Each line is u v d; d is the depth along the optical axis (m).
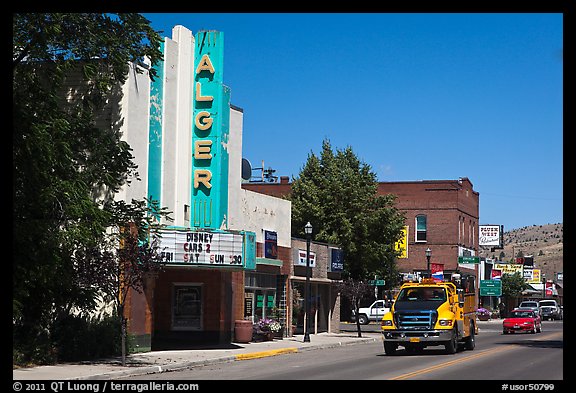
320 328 46.31
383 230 50.97
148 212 26.56
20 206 22.88
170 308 34.06
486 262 90.12
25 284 23.27
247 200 36.31
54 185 22.66
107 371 21.55
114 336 26.28
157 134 29.86
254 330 36.44
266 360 28.19
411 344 30.38
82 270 23.16
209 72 32.06
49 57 23.72
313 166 54.81
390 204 52.72
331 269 46.00
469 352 31.48
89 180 24.78
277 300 40.22
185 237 28.95
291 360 28.12
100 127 27.84
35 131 21.56
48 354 23.53
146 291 28.61
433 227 72.94
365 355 30.52
